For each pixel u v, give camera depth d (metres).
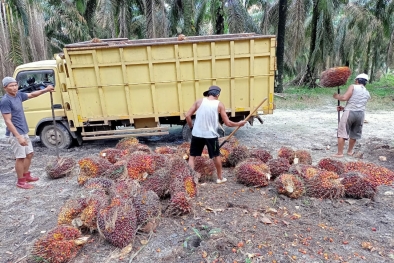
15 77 7.07
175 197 3.79
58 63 6.60
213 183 4.89
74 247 3.08
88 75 6.63
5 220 4.05
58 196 4.75
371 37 20.91
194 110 4.72
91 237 3.44
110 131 7.00
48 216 4.12
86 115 6.89
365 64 23.53
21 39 12.78
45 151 7.23
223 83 6.89
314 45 17.73
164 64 6.67
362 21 19.42
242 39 6.53
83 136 7.11
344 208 3.99
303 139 7.81
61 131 7.25
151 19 12.99
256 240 3.25
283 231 3.44
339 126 6.22
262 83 6.95
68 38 21.77
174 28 16.45
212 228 3.49
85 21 17.62
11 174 5.83
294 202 4.16
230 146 5.87
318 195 4.24
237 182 4.88
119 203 3.46
